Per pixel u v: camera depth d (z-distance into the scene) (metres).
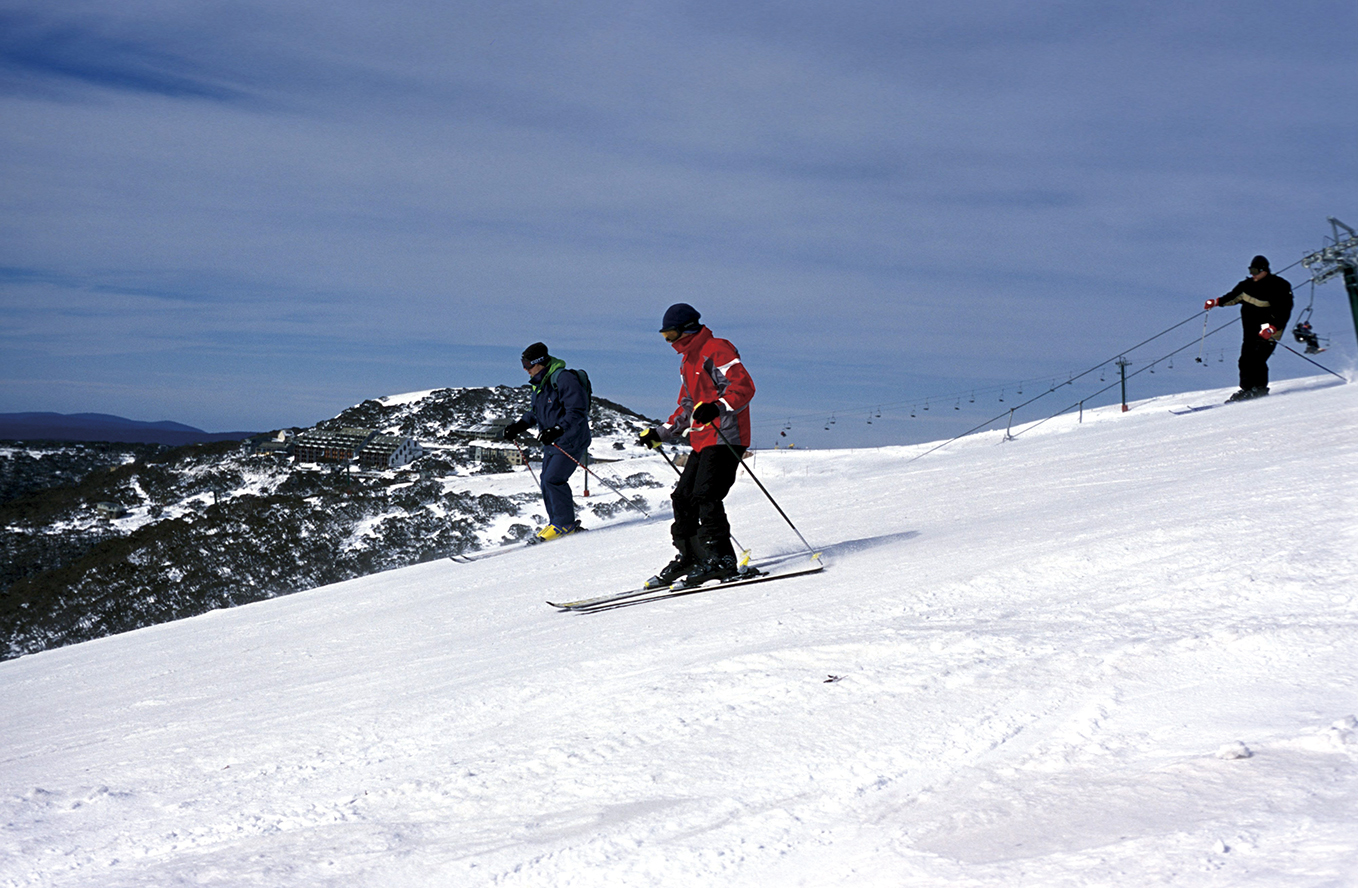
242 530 57.00
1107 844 1.56
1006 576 4.31
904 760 2.25
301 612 10.23
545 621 6.05
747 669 3.38
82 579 54.78
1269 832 1.48
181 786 3.22
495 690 3.89
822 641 3.60
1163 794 1.74
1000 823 1.76
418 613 7.92
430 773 2.84
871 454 39.03
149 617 48.91
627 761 2.60
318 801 2.75
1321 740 1.83
